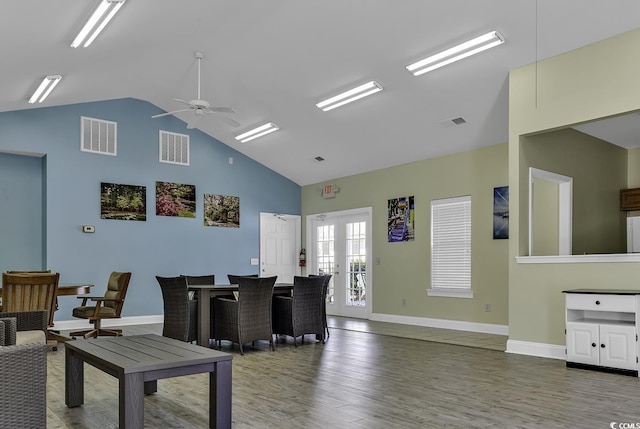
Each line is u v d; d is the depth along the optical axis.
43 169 7.78
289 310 6.02
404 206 8.46
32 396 2.38
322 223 10.22
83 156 7.91
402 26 5.26
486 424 2.97
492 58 5.52
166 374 2.69
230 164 9.66
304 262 10.46
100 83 7.10
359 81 6.47
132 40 5.52
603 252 7.22
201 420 3.07
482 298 7.21
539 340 5.25
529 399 3.53
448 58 5.57
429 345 5.95
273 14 5.41
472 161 7.48
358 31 5.50
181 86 7.69
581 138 6.91
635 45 4.66
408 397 3.58
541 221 7.00
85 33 4.79
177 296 5.82
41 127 7.55
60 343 6.20
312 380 4.11
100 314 6.28
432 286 7.91
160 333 7.10
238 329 5.42
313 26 5.57
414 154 8.10
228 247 9.50
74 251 7.74
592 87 4.94
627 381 4.09
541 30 4.94
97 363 2.88
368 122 7.51
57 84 6.51
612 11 4.53
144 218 8.47
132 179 8.39
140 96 8.36
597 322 4.64
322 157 9.15
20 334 3.64
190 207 9.05
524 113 5.49
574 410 3.26
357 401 3.47
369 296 9.00
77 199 7.81
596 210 7.14
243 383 4.01
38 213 7.84
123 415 2.55
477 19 4.93
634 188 7.62
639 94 4.61
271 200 10.23
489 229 7.19
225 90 7.59
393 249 8.60
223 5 5.05
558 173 6.30
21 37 4.62
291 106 7.61
